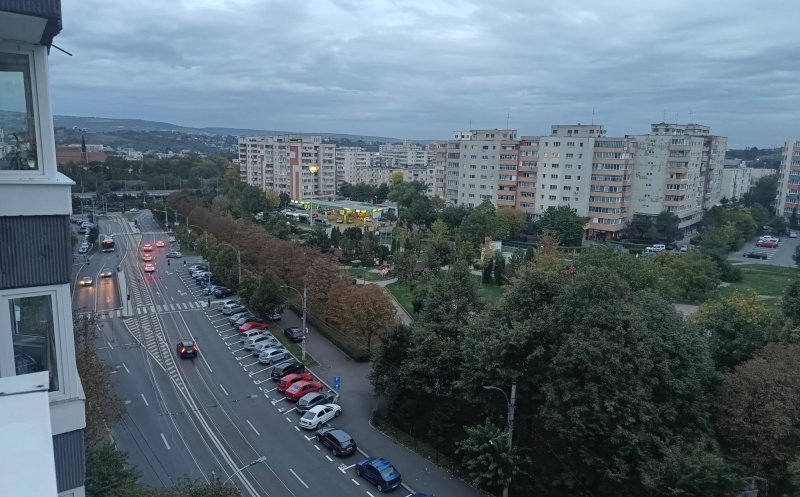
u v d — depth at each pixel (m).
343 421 33.44
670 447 23.17
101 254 83.69
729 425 24.73
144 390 36.97
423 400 32.28
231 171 161.38
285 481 27.09
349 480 27.36
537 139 104.00
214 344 46.31
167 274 71.94
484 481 25.11
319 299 49.78
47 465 5.38
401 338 33.38
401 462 29.22
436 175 133.50
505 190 108.75
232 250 63.41
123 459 21.75
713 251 70.00
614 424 23.05
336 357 43.78
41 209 8.92
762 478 23.45
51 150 9.01
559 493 25.06
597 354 22.94
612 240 99.50
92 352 28.42
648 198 102.31
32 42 8.59
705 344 26.62
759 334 31.19
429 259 66.44
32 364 9.16
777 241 97.94
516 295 28.41
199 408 34.66
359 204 128.12
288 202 140.25
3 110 8.56
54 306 9.24
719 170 127.00
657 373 24.88
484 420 29.08
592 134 101.19
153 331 49.31
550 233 77.81
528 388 26.22
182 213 100.50
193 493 18.17
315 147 148.88
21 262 8.84
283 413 34.34
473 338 28.11
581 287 25.88
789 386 24.23
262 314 50.50
